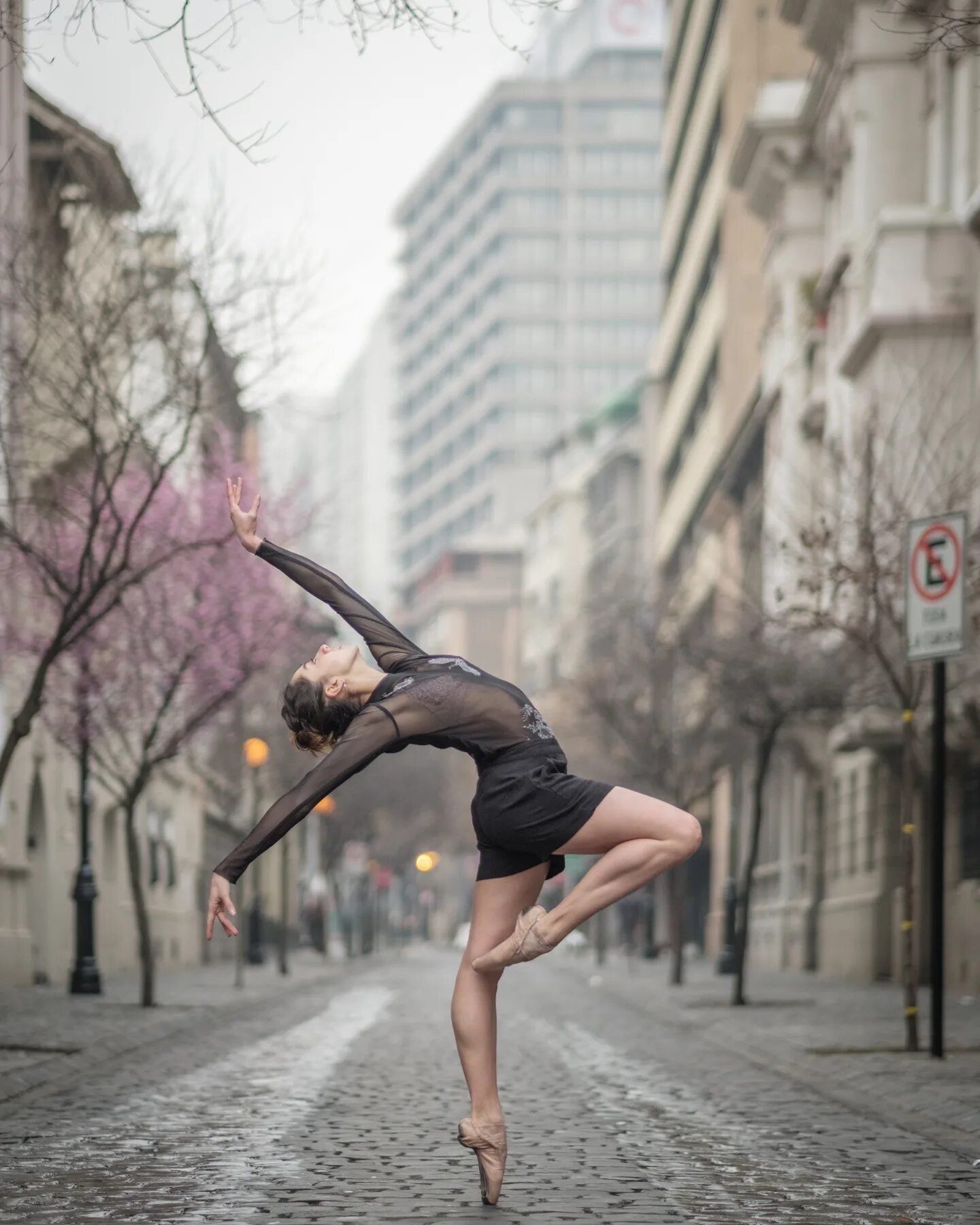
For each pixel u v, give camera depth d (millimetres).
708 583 67312
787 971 51188
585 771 58656
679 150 85938
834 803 47031
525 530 147875
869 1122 12969
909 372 35031
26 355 21844
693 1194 9250
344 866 92500
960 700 28766
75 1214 8453
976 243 34000
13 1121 12500
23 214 22922
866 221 39719
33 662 33094
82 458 26172
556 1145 11312
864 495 24156
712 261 74875
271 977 42531
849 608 24109
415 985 40031
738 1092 15109
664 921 85312
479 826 8234
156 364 24797
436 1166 10242
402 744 8172
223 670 27172
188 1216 8391
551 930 8133
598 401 172875
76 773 38406
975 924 32969
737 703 31188
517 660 177125
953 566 16562
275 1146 11117
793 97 51188
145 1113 13055
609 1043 21203
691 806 43438
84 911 30344
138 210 23047
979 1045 18969
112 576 19094
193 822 54406
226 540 20344
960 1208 8969
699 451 75125
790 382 49219
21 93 28672
